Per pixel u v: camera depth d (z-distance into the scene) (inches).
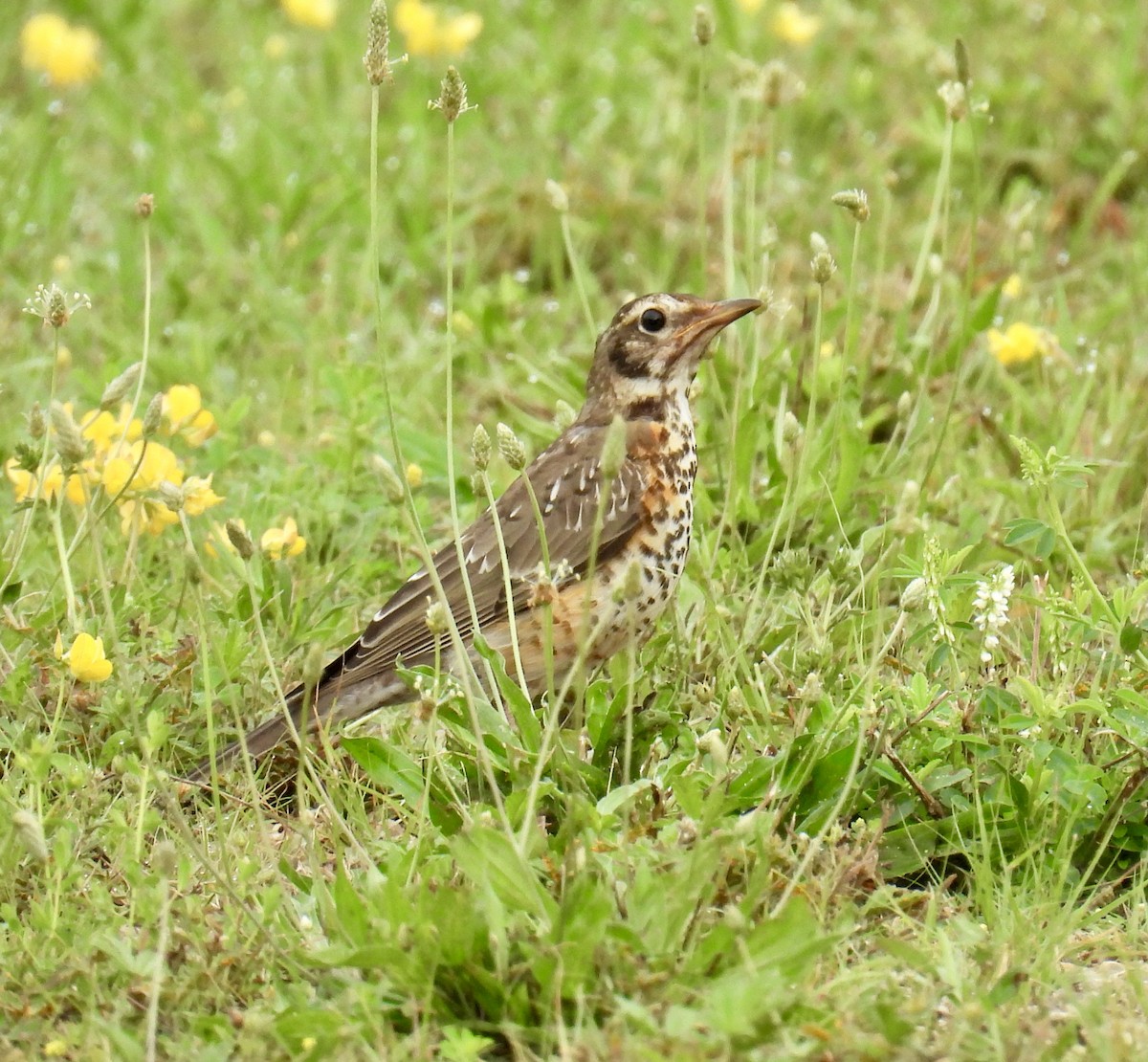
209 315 647.1
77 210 725.9
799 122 743.1
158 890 313.1
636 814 340.8
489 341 618.5
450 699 360.8
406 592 427.2
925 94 733.3
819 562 474.0
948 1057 285.1
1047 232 666.2
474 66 796.0
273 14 895.7
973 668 406.0
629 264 666.8
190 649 413.1
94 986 303.4
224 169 706.2
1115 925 332.8
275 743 392.8
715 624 418.9
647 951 298.2
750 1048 276.1
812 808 356.5
